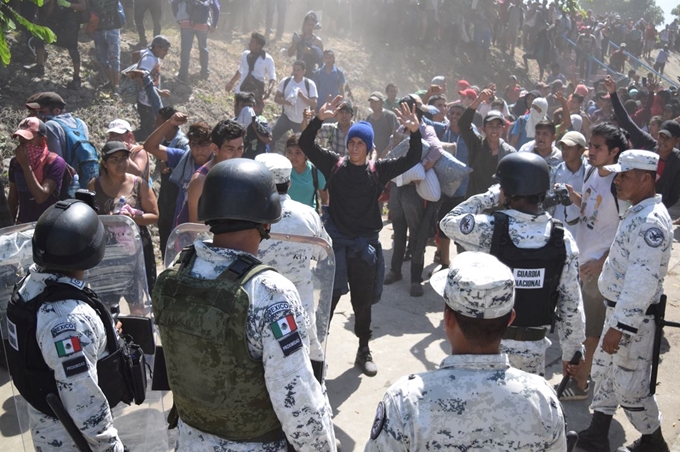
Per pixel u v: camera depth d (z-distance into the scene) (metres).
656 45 33.53
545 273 2.99
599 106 14.28
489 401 1.77
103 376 2.36
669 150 6.08
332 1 17.78
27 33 9.44
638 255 3.31
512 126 9.52
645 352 3.56
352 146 4.37
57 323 2.23
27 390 2.31
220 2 14.32
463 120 6.20
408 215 6.11
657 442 3.76
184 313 2.05
